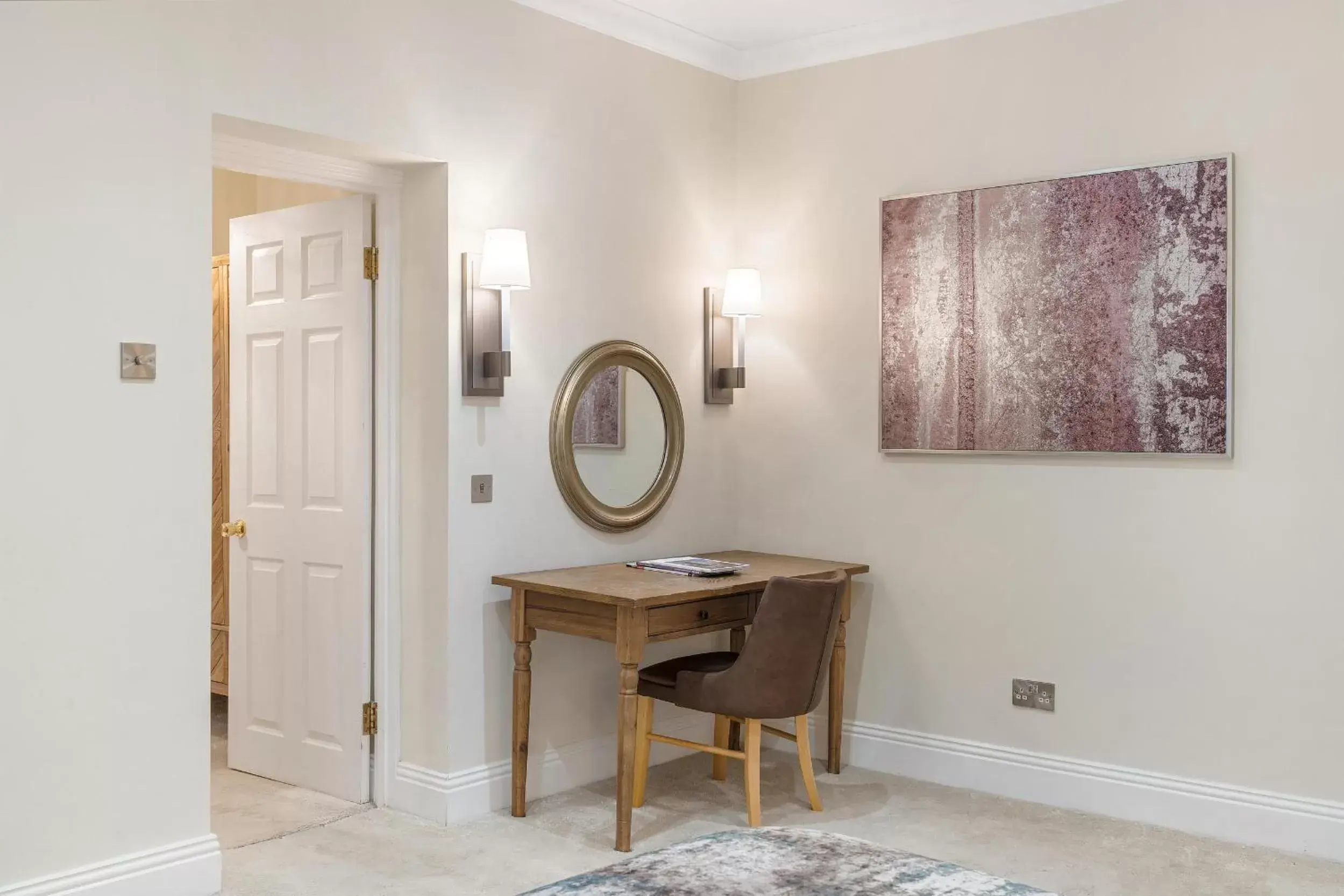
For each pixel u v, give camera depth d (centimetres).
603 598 344
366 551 383
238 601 423
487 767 379
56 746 281
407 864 332
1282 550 349
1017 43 398
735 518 474
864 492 438
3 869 272
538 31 390
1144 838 358
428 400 371
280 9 320
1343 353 338
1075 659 388
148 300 296
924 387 420
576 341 405
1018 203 396
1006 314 400
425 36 356
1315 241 342
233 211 506
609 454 418
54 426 279
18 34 272
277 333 407
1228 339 355
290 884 316
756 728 359
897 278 426
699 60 452
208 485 308
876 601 436
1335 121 339
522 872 326
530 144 388
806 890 182
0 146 269
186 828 305
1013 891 183
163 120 298
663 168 439
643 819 375
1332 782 342
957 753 414
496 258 354
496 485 380
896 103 428
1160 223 367
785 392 459
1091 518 385
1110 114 379
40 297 276
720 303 460
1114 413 378
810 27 434
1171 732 370
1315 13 341
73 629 283
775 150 461
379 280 379
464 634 371
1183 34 365
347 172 362
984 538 408
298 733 405
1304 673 346
